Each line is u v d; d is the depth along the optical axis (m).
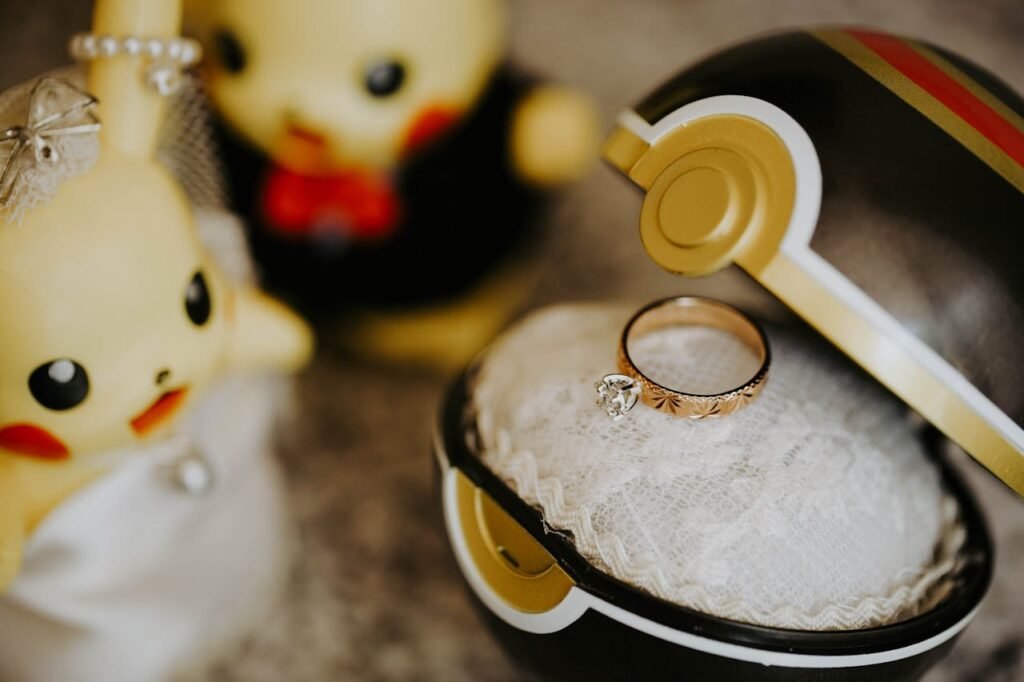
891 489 0.18
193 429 0.22
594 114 0.29
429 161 0.25
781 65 0.18
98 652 0.21
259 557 0.23
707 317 0.19
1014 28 0.31
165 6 0.20
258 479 0.24
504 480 0.18
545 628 0.18
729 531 0.17
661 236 0.18
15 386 0.18
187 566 0.22
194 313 0.20
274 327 0.23
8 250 0.18
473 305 0.27
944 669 0.22
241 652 0.23
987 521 0.19
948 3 0.32
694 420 0.18
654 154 0.18
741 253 0.17
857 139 0.17
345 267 0.26
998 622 0.22
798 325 0.21
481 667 0.23
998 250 0.17
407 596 0.24
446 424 0.20
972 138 0.18
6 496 0.19
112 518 0.21
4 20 0.31
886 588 0.18
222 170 0.25
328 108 0.23
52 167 0.18
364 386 0.27
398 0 0.22
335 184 0.25
